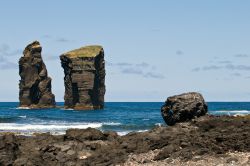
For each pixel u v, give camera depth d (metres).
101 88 189.88
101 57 188.50
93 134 38.88
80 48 189.38
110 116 129.50
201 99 42.88
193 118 42.31
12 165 30.88
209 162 28.11
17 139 37.91
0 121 96.44
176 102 42.81
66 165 31.55
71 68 183.00
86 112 162.12
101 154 33.72
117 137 39.84
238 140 31.44
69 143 37.12
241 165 26.81
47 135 40.81
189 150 30.72
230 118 41.41
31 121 97.88
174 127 40.34
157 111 173.88
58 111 171.00
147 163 30.12
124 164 30.34
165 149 31.59
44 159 32.84
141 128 75.44
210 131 36.72
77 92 183.25
